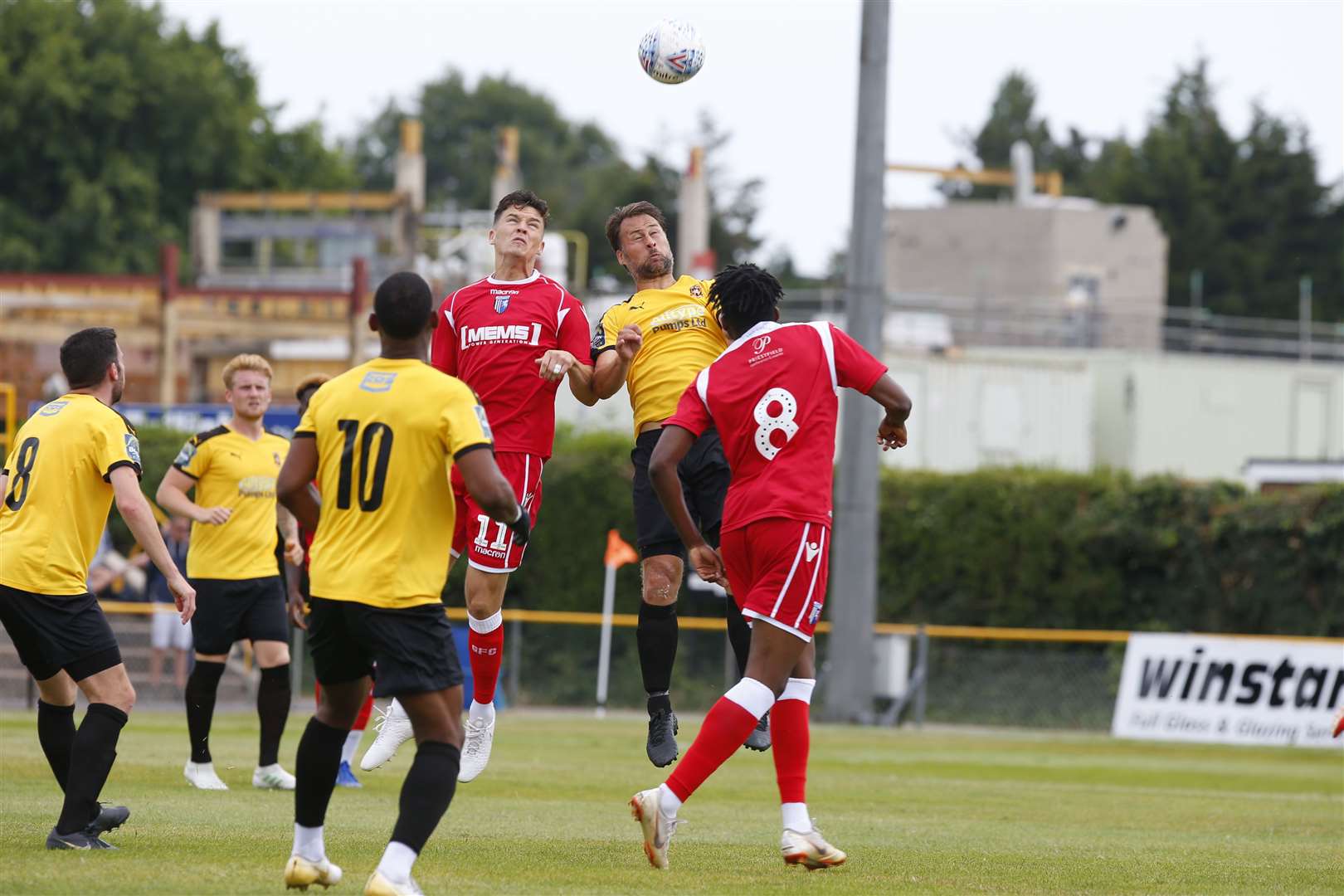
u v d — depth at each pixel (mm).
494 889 20781
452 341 30047
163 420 94500
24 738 48312
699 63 30594
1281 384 152750
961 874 24031
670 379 29438
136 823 27328
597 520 93000
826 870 24125
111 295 113875
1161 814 38000
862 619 80250
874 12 78562
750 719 22938
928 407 134125
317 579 19344
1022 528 88938
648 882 22000
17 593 24094
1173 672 74250
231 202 166875
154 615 75562
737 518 23391
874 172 78688
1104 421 147500
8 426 87125
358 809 32188
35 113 192000
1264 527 82938
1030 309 166750
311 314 117125
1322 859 28062
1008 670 82625
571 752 54406
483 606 30406
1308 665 70250
